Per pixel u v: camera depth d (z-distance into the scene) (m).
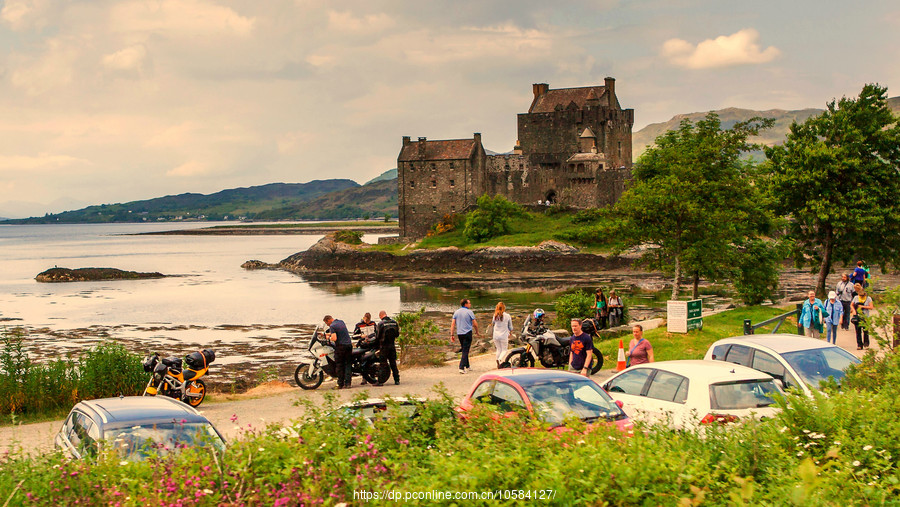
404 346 30.61
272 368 35.62
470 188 133.00
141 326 54.84
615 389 14.59
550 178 138.50
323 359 22.77
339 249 122.31
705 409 12.50
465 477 7.90
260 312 63.91
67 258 159.12
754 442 9.43
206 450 9.43
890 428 9.80
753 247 41.62
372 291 83.81
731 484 8.24
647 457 8.35
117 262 143.62
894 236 40.00
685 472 8.20
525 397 11.75
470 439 9.88
